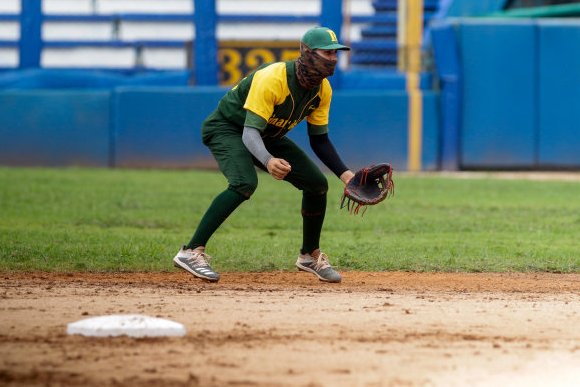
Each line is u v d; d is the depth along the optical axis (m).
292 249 29.31
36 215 38.62
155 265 25.86
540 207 44.06
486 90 64.31
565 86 64.50
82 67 81.06
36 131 64.75
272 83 20.88
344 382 13.78
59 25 88.06
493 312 19.41
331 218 39.44
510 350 15.89
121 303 19.84
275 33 86.25
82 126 64.50
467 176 61.25
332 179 59.12
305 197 22.86
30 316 18.30
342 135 64.00
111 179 55.41
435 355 15.46
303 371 14.38
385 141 64.19
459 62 64.31
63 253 27.56
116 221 37.19
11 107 64.62
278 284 23.05
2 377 13.82
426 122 64.38
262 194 48.84
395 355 15.41
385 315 18.88
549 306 20.22
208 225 22.03
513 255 28.84
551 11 71.31
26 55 68.25
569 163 64.94
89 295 20.86
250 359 15.04
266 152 20.91
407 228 36.34
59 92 64.56
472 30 64.12
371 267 26.38
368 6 87.38
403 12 66.25
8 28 89.00
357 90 65.19
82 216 38.53
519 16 73.31
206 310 19.14
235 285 22.73
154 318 17.16
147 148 64.19
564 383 13.94
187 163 64.12
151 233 33.47
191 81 65.88
